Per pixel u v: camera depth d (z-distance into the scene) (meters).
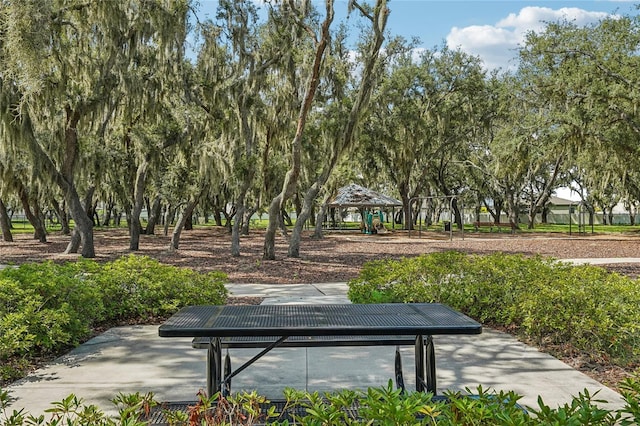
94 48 17.19
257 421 2.80
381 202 31.36
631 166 24.97
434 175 45.03
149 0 16.94
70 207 17.47
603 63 21.92
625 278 6.70
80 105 16.20
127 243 26.22
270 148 20.28
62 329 5.38
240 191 18.17
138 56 18.80
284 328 2.92
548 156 24.20
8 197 25.16
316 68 14.52
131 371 4.64
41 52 12.44
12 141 14.94
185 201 23.77
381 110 33.00
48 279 5.95
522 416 1.86
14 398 3.96
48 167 16.09
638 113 21.42
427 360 3.48
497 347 5.43
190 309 3.73
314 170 26.62
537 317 5.51
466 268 7.55
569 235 33.84
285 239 29.14
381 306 3.85
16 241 28.84
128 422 1.93
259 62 17.86
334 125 18.45
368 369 4.66
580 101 22.80
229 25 17.64
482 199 55.31
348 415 2.61
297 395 2.22
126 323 6.79
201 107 19.58
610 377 4.47
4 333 4.86
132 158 23.75
